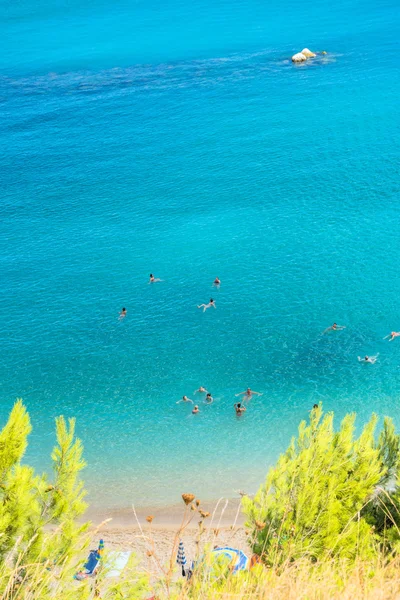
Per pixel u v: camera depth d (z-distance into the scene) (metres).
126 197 65.19
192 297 47.69
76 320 46.38
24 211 64.06
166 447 35.06
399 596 6.62
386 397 36.53
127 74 108.56
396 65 98.94
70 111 92.88
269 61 108.50
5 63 123.56
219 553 8.51
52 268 53.47
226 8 166.25
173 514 30.64
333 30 125.69
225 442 34.94
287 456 15.17
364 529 12.24
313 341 41.72
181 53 119.50
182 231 57.38
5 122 90.00
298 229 55.84
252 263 51.28
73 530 9.84
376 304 44.88
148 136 81.50
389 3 149.00
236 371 39.84
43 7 193.75
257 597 7.05
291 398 37.28
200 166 71.06
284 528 11.26
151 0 192.12
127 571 10.20
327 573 7.66
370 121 79.25
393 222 55.50
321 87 93.06
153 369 40.78
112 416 37.44
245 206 60.88
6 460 9.30
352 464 13.91
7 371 41.91
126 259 53.69
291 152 72.25
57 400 39.03
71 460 10.69
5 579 7.49
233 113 86.62
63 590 8.46
